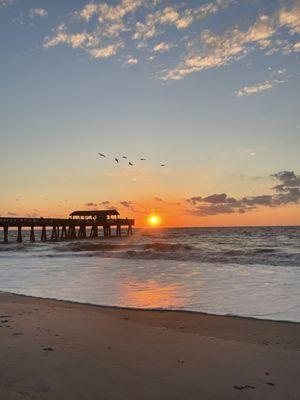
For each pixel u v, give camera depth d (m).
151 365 5.90
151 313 10.28
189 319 9.55
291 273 18.27
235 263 23.31
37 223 61.16
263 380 5.41
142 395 4.81
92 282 16.38
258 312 10.20
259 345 7.20
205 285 14.88
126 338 7.55
